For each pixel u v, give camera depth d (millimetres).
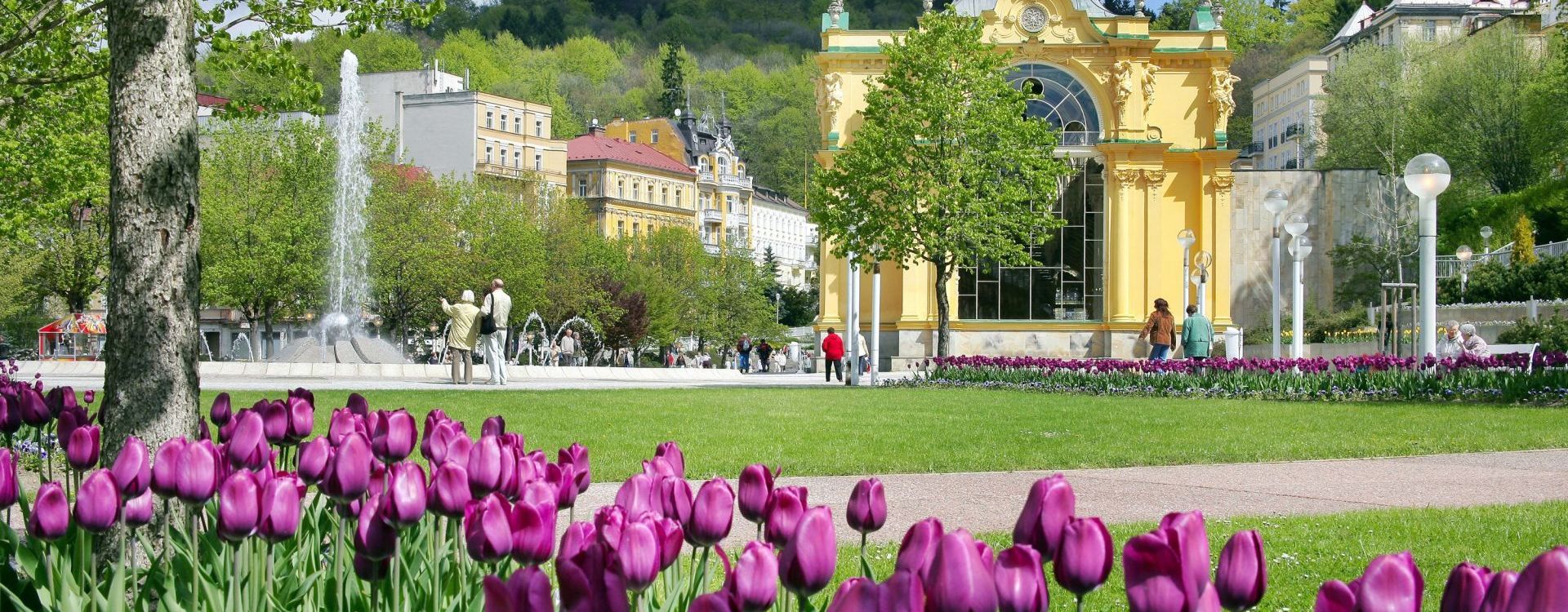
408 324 75312
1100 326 53781
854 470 13508
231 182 66250
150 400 6281
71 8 15984
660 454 4852
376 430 5617
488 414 20328
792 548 3125
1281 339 58844
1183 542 2738
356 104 65250
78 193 35781
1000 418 21281
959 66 39406
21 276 63188
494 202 76750
